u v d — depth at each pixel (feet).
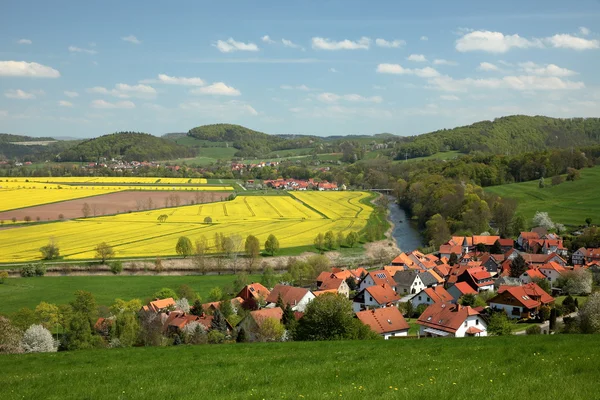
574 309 289.53
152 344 232.12
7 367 129.18
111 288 366.63
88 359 133.69
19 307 312.29
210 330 252.42
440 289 324.39
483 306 302.04
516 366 92.48
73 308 286.25
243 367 108.47
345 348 132.77
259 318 239.91
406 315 312.29
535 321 278.67
